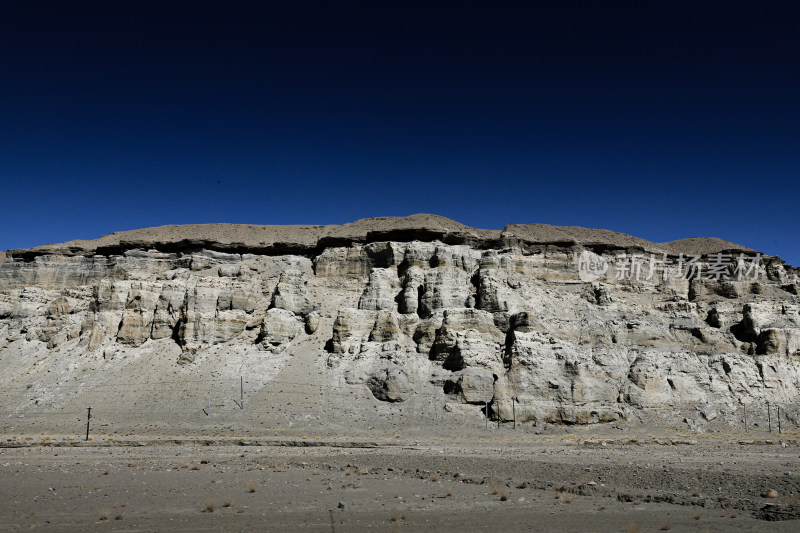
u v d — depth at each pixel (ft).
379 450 195.00
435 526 88.69
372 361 274.77
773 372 274.77
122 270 327.88
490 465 149.79
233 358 280.31
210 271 324.80
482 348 268.00
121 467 158.71
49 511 100.12
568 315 299.38
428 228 325.62
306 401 253.85
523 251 328.29
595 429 241.14
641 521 91.04
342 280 322.75
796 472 137.80
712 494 112.37
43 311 326.65
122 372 275.18
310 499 111.45
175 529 86.99
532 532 84.33
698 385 268.82
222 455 184.65
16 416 248.93
